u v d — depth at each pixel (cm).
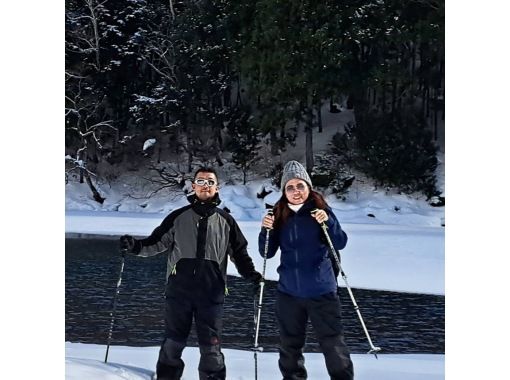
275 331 784
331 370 443
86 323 832
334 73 2411
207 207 467
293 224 452
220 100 3206
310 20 2406
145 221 2330
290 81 2373
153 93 3291
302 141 3086
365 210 2520
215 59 2983
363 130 2709
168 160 3244
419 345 712
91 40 3359
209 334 454
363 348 695
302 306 446
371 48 2775
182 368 465
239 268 479
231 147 3042
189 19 3081
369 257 1348
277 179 2817
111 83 3384
